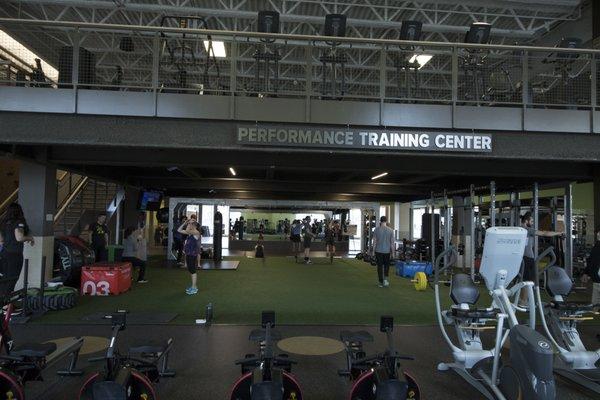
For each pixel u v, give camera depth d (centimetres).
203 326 721
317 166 1052
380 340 657
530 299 480
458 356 498
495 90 945
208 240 2636
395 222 2889
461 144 799
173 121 776
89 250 1133
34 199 945
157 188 1758
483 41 905
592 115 832
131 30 752
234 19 1531
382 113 798
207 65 896
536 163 1091
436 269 530
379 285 1200
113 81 987
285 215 3684
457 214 1653
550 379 368
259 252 2028
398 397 361
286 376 386
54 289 855
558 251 1456
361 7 1484
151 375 451
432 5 1455
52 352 429
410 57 1038
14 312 764
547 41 1587
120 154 1002
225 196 2141
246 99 779
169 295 1009
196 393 457
